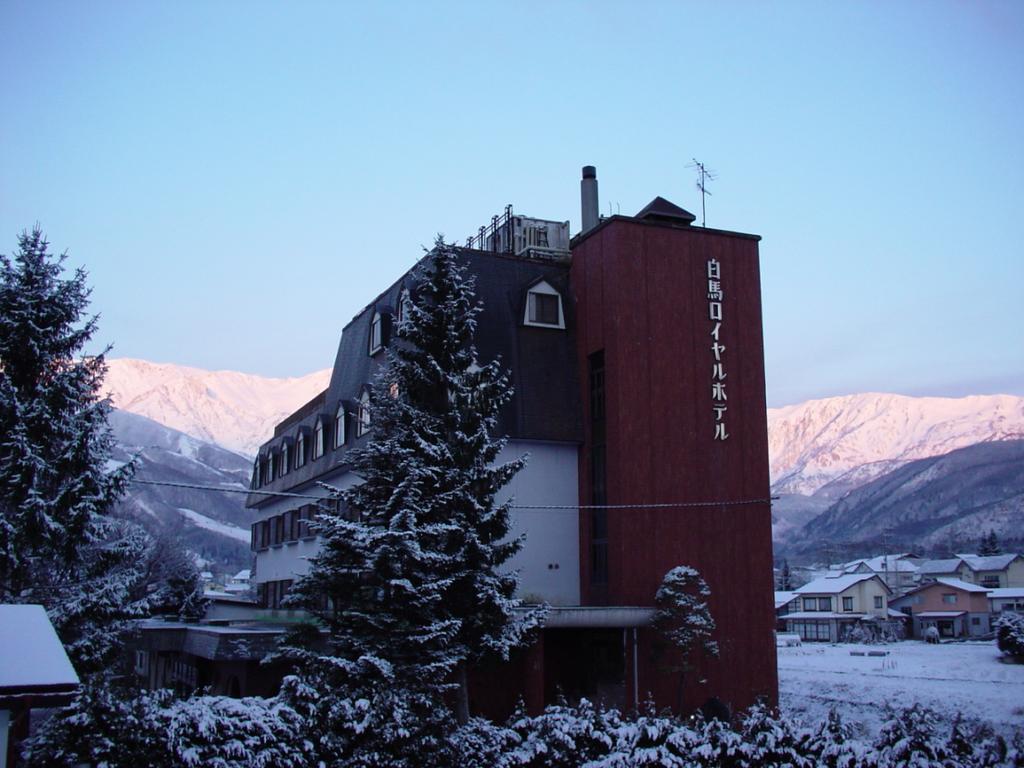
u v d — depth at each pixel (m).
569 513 37.22
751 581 36.59
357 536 24.30
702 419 37.12
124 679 23.72
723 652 35.28
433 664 23.69
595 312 37.81
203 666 39.25
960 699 46.69
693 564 35.75
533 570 36.09
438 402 27.09
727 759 19.97
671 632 32.91
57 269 26.56
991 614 109.00
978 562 131.50
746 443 37.78
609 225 37.56
